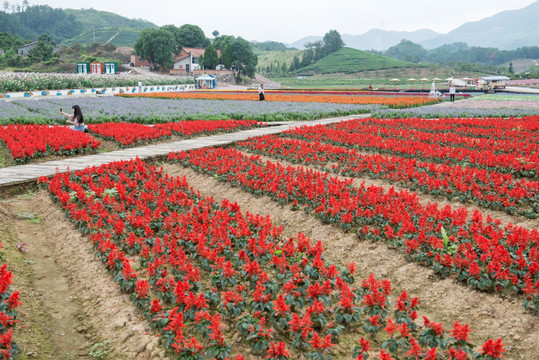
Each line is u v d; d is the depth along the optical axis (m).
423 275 7.64
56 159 16.73
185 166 16.02
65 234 9.69
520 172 13.31
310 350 5.84
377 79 150.38
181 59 126.25
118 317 6.70
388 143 17.72
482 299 6.73
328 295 6.62
